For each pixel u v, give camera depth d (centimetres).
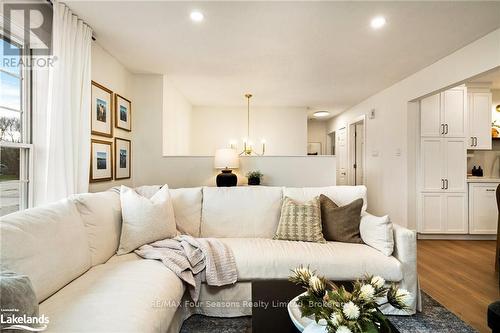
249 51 295
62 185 202
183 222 244
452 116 392
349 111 604
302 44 276
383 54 301
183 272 172
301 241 223
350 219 226
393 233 200
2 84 178
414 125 387
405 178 391
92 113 264
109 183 304
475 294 224
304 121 590
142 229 199
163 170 376
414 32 250
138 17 227
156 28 245
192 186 378
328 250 199
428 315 192
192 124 579
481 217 391
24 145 187
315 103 556
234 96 496
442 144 390
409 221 388
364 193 255
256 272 189
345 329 82
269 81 403
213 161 380
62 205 162
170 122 408
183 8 213
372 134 491
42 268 125
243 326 182
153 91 372
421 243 375
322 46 281
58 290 133
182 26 241
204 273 188
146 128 372
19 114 188
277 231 234
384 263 187
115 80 317
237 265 190
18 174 187
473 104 413
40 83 196
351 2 204
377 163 472
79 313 113
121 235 199
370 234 207
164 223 211
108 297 126
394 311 190
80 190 233
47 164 195
